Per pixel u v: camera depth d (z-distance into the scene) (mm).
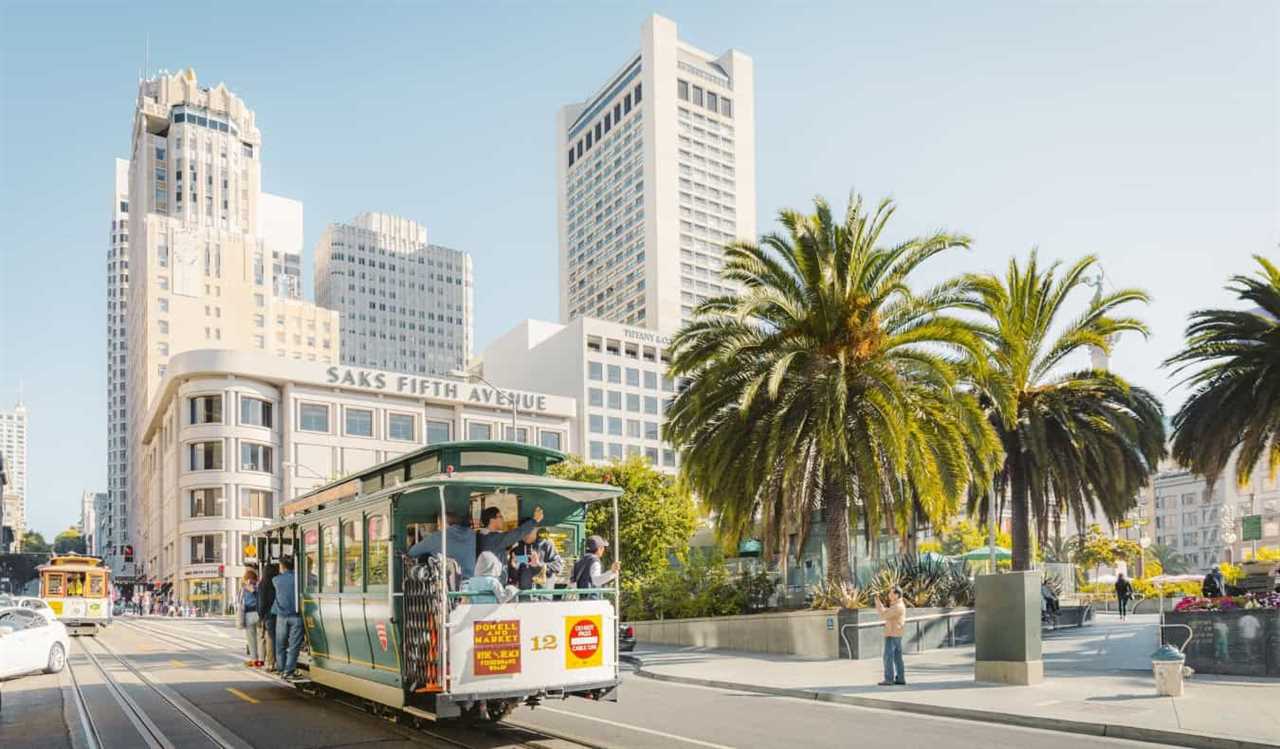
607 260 181000
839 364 23438
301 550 15852
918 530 29422
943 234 24078
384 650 11633
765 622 25547
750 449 24172
